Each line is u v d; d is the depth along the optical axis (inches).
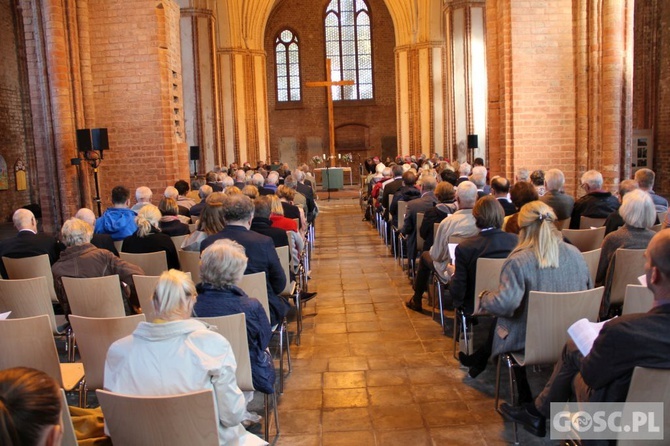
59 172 471.2
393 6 1180.5
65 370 175.3
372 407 200.7
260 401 208.4
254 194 315.3
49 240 265.7
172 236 290.0
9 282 212.2
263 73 1190.9
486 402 201.0
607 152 462.9
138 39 480.7
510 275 169.5
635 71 860.6
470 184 255.9
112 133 487.8
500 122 496.4
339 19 1375.5
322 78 1382.9
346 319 303.3
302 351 258.7
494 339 182.2
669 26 815.7
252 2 1143.0
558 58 472.1
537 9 470.0
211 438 113.0
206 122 901.8
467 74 862.5
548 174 306.8
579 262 173.2
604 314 211.0
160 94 483.5
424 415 193.2
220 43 1119.0
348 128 1392.7
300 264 303.3
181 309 125.6
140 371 120.5
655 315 110.3
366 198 745.6
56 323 228.8
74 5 471.2
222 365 123.1
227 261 163.8
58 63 460.8
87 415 133.7
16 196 878.4
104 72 483.8
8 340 157.9
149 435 112.7
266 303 203.9
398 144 1211.2
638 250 201.2
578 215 307.6
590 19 461.4
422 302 328.5
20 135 893.2
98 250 220.4
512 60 472.7
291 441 179.5
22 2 463.8
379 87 1385.3
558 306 161.5
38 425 69.7
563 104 474.6
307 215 501.4
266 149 1197.1
